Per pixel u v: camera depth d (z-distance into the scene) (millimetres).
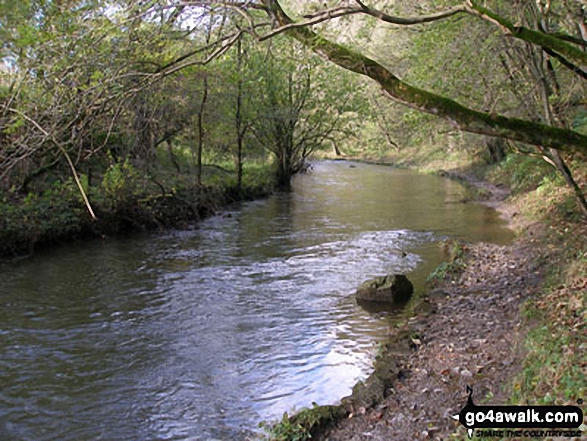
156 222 19984
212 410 7297
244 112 28000
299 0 9539
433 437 6188
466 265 13984
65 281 13578
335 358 8859
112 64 7883
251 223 21953
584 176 18391
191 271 14516
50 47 7512
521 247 15430
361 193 31844
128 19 7176
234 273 14281
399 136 34625
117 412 7305
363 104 31219
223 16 8055
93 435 6770
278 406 7363
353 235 19094
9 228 15633
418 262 15031
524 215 20031
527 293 10930
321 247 17266
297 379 8156
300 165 35094
